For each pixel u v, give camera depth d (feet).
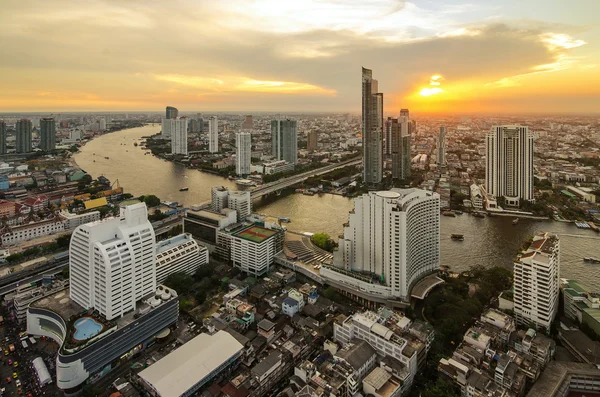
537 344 602.85
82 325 620.49
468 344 617.62
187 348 609.01
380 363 578.25
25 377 601.62
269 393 567.59
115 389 572.10
